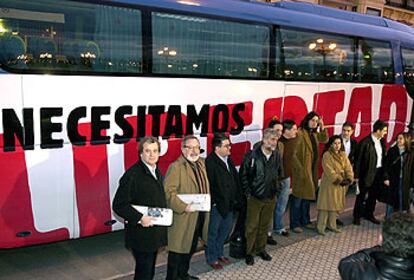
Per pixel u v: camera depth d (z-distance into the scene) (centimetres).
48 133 461
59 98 463
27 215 462
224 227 505
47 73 455
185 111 566
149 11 523
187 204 425
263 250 538
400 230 220
